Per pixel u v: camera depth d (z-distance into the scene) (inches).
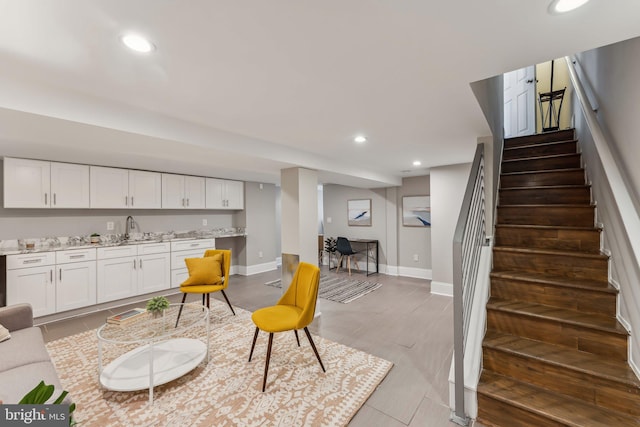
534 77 176.1
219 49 53.4
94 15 43.1
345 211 276.2
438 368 95.4
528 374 68.9
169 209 203.5
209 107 83.0
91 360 99.5
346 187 275.4
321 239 299.1
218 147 103.7
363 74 63.7
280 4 41.3
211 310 152.0
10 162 130.8
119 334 86.8
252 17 44.2
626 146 68.2
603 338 66.0
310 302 88.7
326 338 118.6
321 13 43.3
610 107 79.5
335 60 57.8
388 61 58.3
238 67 60.4
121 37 49.1
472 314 81.2
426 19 44.9
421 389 84.0
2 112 64.1
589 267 79.8
